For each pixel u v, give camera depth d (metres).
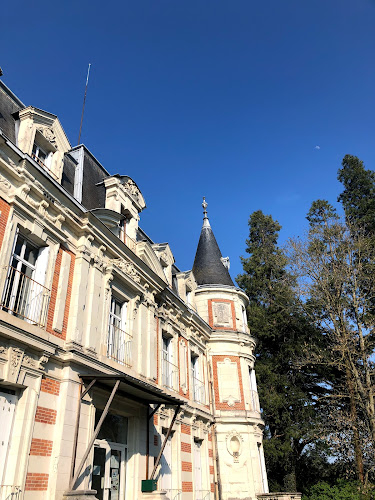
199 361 18.66
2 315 7.44
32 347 8.01
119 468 10.68
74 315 9.69
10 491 6.90
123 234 13.24
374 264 22.03
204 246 25.31
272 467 23.67
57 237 9.77
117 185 13.29
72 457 8.34
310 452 24.88
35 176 9.13
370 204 27.22
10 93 10.17
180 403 11.97
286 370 25.89
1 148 8.36
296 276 23.22
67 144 10.92
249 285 29.17
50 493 7.63
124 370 11.20
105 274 11.32
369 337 22.48
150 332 13.44
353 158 29.23
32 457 7.54
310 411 23.50
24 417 7.55
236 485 17.11
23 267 8.98
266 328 25.62
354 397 20.16
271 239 32.00
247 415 18.77
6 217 8.32
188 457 14.76
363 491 18.22
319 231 23.59
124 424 11.38
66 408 8.54
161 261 16.59
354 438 19.42
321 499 19.88
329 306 21.77
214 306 21.19
